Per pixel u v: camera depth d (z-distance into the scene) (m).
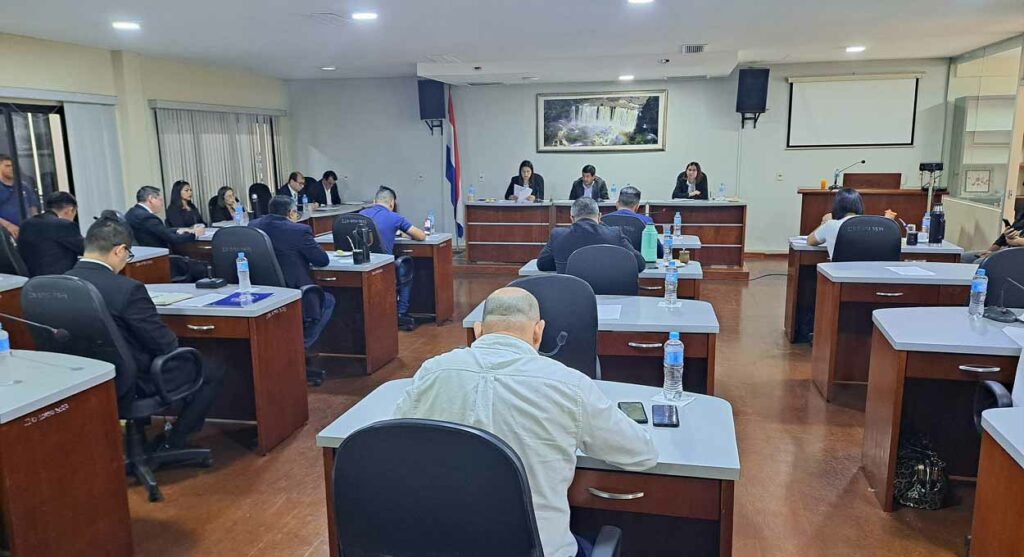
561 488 1.45
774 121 8.75
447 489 1.25
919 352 2.58
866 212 7.26
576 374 1.52
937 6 4.91
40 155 6.16
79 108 6.42
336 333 4.85
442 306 5.83
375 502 1.30
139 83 7.02
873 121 8.49
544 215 7.95
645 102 9.00
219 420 3.74
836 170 8.70
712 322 2.83
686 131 8.99
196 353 2.96
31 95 5.91
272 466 3.20
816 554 2.46
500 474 1.22
